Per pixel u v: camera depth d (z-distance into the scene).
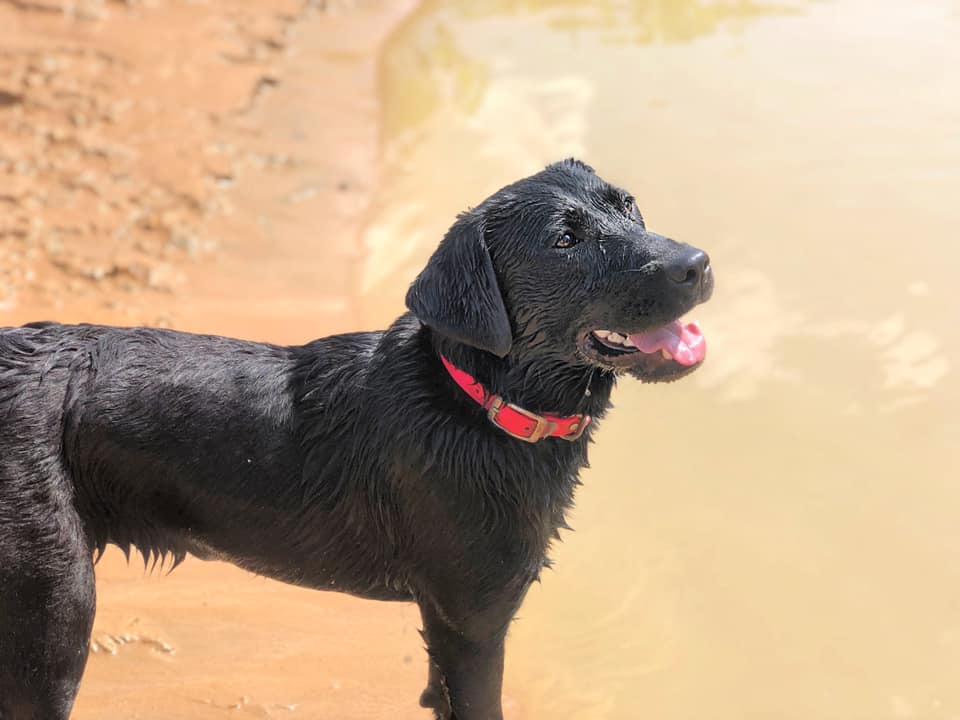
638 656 1.84
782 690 1.77
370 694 1.78
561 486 1.56
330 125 3.35
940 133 3.00
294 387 1.58
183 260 2.66
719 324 2.40
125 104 3.33
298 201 2.93
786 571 1.94
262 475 1.56
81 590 1.51
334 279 2.62
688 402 2.25
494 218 1.50
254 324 2.46
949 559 1.93
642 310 1.48
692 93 3.36
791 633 1.85
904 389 2.23
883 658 1.80
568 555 1.99
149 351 1.56
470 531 1.53
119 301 2.51
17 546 1.47
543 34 3.95
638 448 2.17
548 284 1.49
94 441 1.52
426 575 1.58
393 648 1.85
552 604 1.92
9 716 1.52
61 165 2.98
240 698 1.77
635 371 1.51
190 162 3.06
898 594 1.89
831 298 2.45
